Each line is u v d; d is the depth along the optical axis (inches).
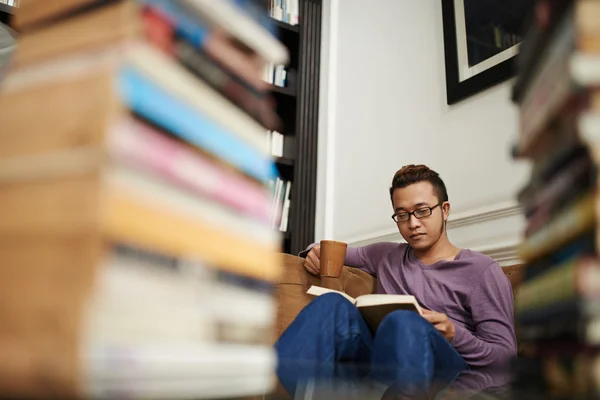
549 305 16.7
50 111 12.5
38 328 10.9
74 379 9.9
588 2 14.4
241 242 14.5
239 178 15.0
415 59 87.2
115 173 11.1
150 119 12.2
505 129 68.4
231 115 15.0
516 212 64.2
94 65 12.3
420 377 29.5
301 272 59.6
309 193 101.8
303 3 111.0
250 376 13.8
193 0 13.7
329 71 107.6
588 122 14.3
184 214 12.6
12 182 12.4
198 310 12.6
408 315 36.3
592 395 13.7
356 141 97.4
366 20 101.3
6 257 11.9
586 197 14.3
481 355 44.4
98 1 13.2
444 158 77.4
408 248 62.6
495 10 72.7
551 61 16.1
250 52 16.2
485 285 51.9
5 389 10.9
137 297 11.1
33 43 14.3
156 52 12.6
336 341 40.4
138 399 10.8
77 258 10.7
